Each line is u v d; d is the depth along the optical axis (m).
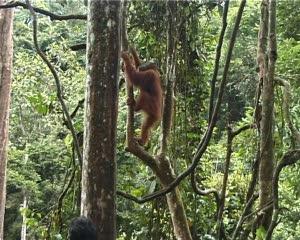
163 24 6.27
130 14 6.34
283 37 8.72
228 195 7.07
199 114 6.77
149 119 5.64
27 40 18.20
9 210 14.76
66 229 5.95
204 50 6.98
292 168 7.73
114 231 3.41
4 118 10.48
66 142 5.74
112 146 3.42
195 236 6.41
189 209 6.63
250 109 7.95
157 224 6.53
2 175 10.41
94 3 3.49
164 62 6.18
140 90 5.63
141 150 4.92
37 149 14.04
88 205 3.37
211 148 8.70
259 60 5.44
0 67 10.45
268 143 5.10
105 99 3.42
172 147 6.23
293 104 7.72
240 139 7.19
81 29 18.44
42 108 5.84
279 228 9.05
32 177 14.09
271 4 4.93
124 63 4.76
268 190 5.08
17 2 4.84
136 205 7.70
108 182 3.39
